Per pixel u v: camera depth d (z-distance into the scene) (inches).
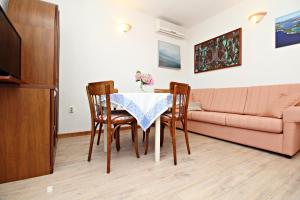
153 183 48.0
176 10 127.3
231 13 121.6
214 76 134.6
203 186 46.4
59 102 98.1
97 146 83.0
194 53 152.2
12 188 44.7
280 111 73.7
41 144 52.2
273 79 98.4
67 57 100.3
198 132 109.2
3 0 59.9
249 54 110.2
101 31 112.1
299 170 56.2
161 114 65.6
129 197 41.3
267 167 58.7
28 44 55.1
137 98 61.7
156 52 140.2
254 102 94.5
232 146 84.1
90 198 40.8
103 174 53.4
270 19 99.3
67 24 100.0
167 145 86.5
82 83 105.7
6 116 47.3
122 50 121.7
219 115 93.4
